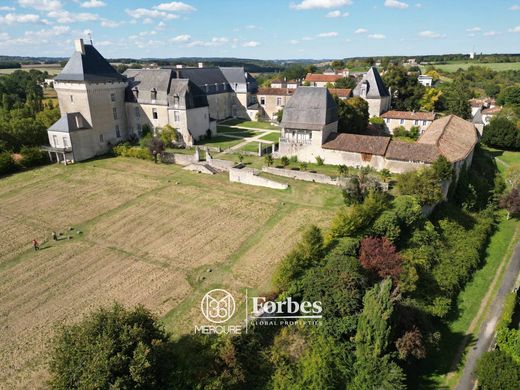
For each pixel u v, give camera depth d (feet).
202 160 182.60
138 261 106.32
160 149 186.50
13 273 102.58
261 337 78.28
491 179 171.94
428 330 86.02
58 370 59.16
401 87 269.64
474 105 300.61
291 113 168.25
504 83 461.37
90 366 56.85
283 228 120.88
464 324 95.45
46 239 119.96
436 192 120.78
